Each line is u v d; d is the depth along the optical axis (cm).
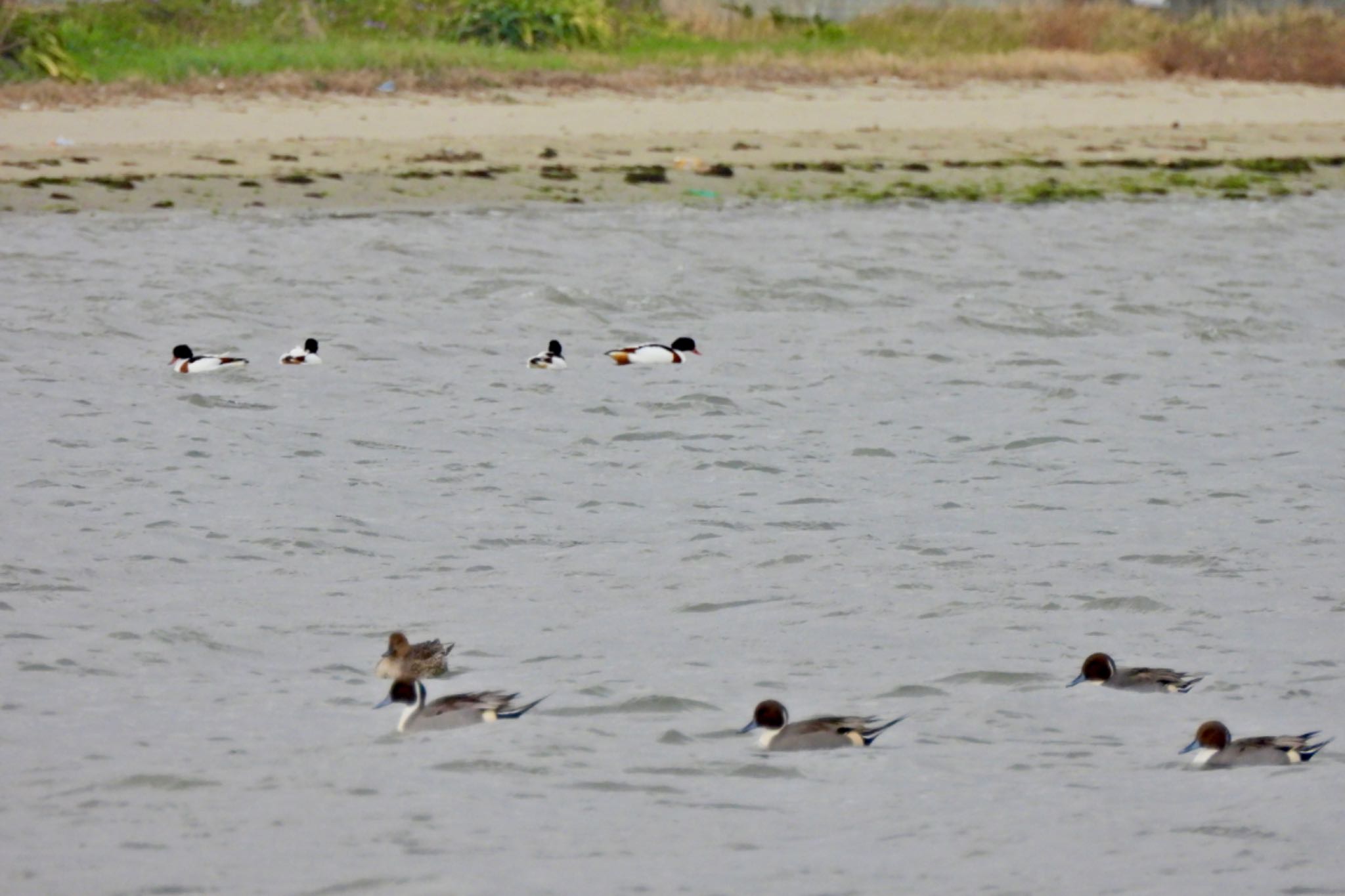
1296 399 2189
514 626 1377
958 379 2270
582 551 1580
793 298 2722
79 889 922
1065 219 3362
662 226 3159
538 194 3334
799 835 1001
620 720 1182
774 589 1477
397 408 2080
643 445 1948
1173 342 2495
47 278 2633
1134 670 1259
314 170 3406
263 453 1875
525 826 1010
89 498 1691
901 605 1440
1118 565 1551
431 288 2697
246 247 2883
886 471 1859
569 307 2628
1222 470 1869
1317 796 1059
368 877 938
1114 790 1070
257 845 980
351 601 1434
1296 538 1638
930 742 1151
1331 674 1290
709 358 2362
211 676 1258
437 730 1154
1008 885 928
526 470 1842
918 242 3117
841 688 1249
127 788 1058
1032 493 1781
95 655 1291
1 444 1862
